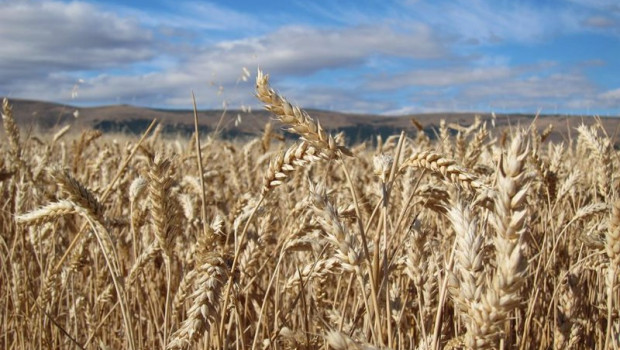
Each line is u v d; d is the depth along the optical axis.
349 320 3.80
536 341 4.29
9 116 5.68
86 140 7.70
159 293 4.66
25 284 4.29
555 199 4.63
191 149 8.72
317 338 3.12
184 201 4.69
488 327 1.61
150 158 3.61
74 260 4.09
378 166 2.64
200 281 2.55
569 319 3.89
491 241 3.16
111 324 4.71
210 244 2.72
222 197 6.79
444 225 4.61
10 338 4.81
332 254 3.42
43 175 6.14
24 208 4.70
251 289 4.03
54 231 4.38
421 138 6.73
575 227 5.11
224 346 2.60
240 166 8.00
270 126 8.57
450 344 2.74
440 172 2.50
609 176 5.02
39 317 4.00
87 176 7.42
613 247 2.58
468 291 1.69
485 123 4.72
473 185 2.42
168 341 2.84
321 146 2.31
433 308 3.27
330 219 2.24
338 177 7.49
